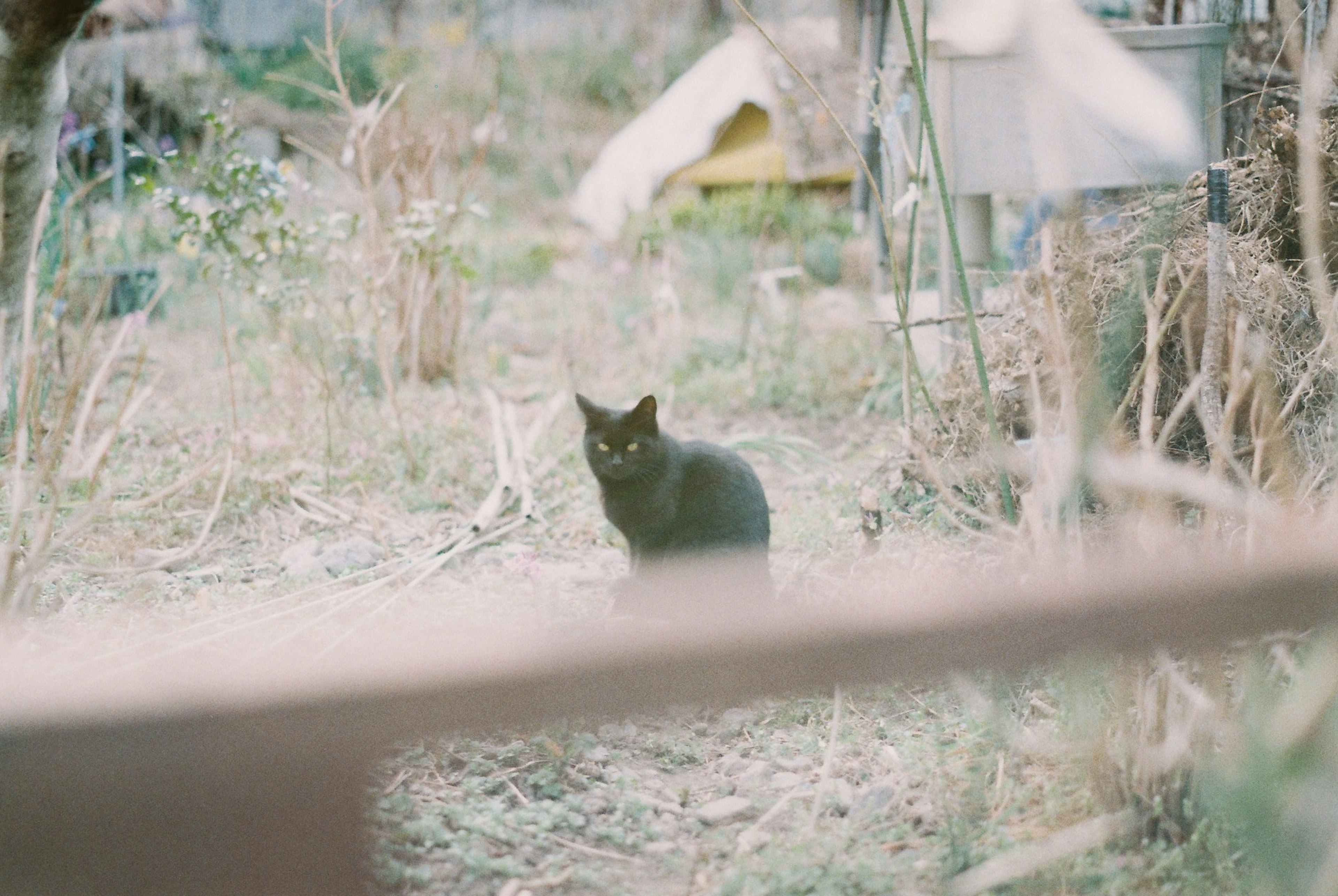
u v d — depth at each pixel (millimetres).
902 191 6328
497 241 10859
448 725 1149
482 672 1135
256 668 1163
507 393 6922
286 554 4398
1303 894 1850
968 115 4730
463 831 2635
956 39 3955
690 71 11977
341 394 6145
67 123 7062
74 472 3002
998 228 7875
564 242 11664
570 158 14148
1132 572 1273
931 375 5254
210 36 13133
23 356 3373
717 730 3223
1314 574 1267
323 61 6656
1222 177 2264
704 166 10719
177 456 5230
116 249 7711
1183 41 4332
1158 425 3527
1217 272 2287
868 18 6520
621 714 1159
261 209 5902
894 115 4457
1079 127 2291
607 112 15891
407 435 5551
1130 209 3854
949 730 2961
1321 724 1914
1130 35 4328
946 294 5199
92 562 4148
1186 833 2398
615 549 4703
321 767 1171
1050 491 2459
